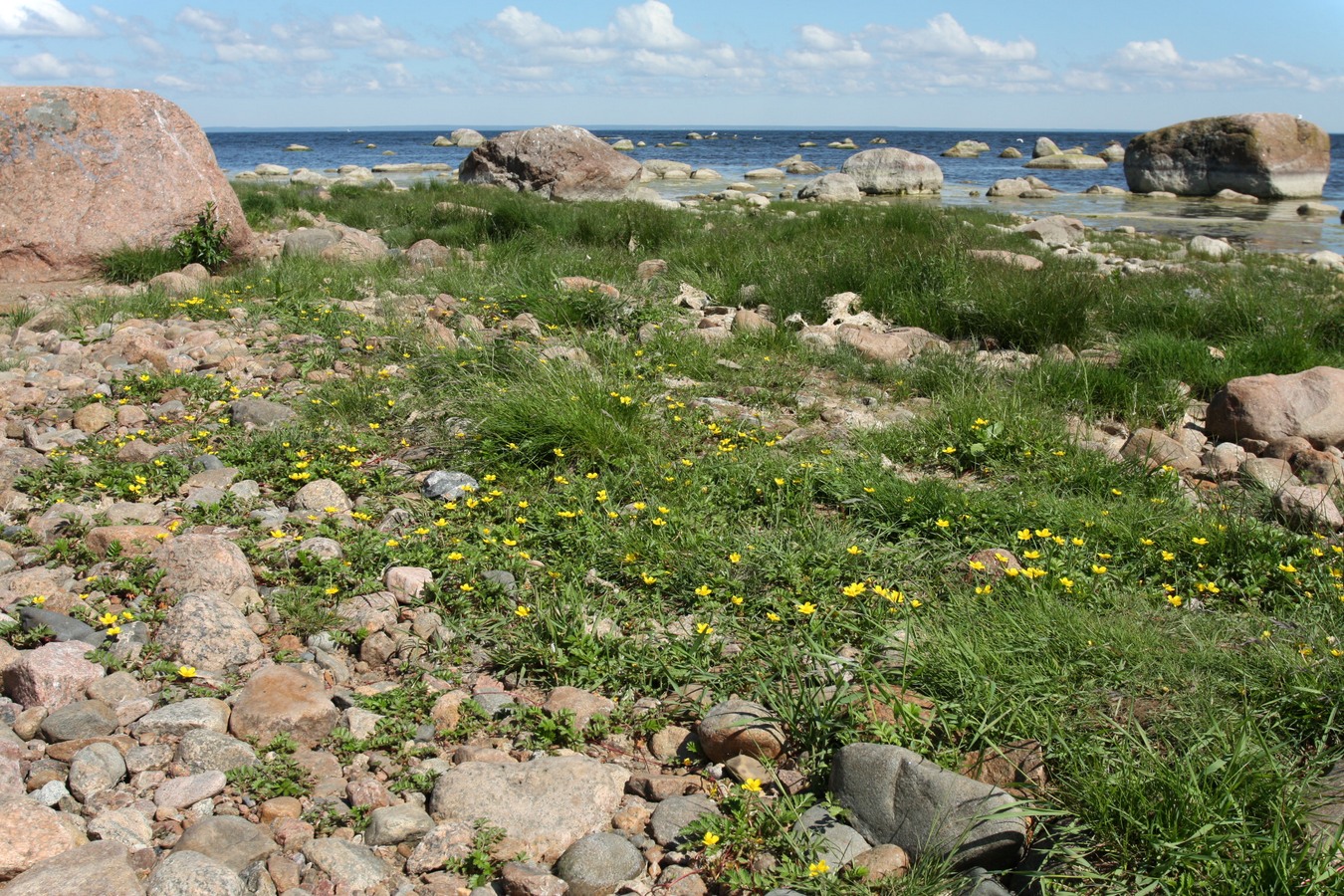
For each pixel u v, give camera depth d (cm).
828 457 519
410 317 792
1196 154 3356
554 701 318
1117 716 292
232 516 441
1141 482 516
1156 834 241
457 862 252
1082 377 680
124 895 222
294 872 244
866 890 239
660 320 816
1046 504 461
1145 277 1130
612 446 509
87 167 965
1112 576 401
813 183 2867
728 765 292
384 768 292
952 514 452
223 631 341
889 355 762
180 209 1009
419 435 548
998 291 875
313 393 600
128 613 351
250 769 282
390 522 442
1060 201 3152
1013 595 366
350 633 358
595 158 2377
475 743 305
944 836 252
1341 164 5119
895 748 271
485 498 455
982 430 559
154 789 276
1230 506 486
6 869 233
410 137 14875
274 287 881
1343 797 256
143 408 576
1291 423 593
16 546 412
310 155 7225
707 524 444
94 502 456
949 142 10725
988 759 282
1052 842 250
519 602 379
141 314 805
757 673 324
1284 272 1335
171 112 1033
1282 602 383
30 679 307
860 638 357
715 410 612
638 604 378
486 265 1031
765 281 970
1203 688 301
